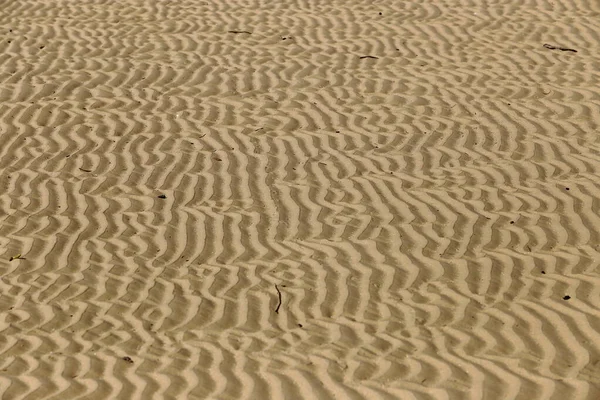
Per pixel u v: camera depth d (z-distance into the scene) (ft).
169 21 53.62
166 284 27.35
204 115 40.29
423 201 31.94
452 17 53.21
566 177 33.42
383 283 26.94
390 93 42.47
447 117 39.50
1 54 48.32
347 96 42.24
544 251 28.37
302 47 49.03
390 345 23.65
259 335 24.53
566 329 23.90
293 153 36.29
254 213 31.55
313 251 28.96
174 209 32.07
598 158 34.91
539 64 45.80
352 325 24.82
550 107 40.22
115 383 22.26
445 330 24.27
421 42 49.47
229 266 28.32
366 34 50.88
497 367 22.21
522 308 25.18
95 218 31.50
